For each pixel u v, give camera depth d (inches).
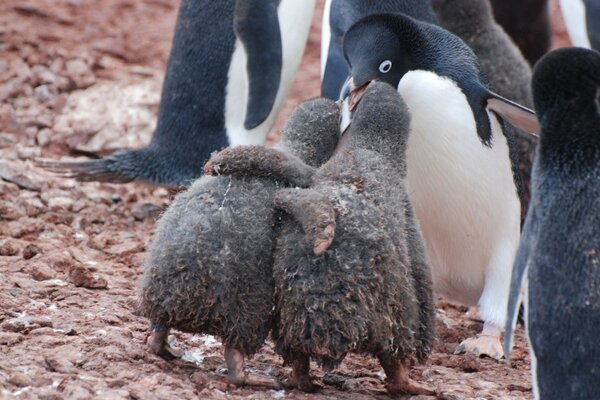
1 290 598.5
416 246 494.3
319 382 520.1
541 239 427.2
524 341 634.2
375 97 511.8
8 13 1230.3
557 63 434.0
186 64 821.2
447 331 650.2
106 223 800.3
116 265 695.1
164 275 465.1
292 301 460.1
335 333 456.8
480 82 617.0
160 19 1301.7
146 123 970.1
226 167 476.1
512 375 568.7
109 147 938.7
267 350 565.0
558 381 425.1
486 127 608.1
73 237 747.4
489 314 620.1
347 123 566.3
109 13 1286.9
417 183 621.9
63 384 457.4
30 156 899.4
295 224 465.7
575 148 430.6
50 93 1012.5
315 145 530.0
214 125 823.1
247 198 472.4
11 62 1077.1
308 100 546.6
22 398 440.5
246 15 791.7
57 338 521.3
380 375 543.2
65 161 828.6
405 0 706.8
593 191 423.5
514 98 801.6
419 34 606.5
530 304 429.1
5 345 508.1
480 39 803.4
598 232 417.4
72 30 1214.3
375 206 470.9
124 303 601.9
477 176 612.1
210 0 816.9
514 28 954.7
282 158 481.1
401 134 509.0
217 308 465.7
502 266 623.8
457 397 503.5
